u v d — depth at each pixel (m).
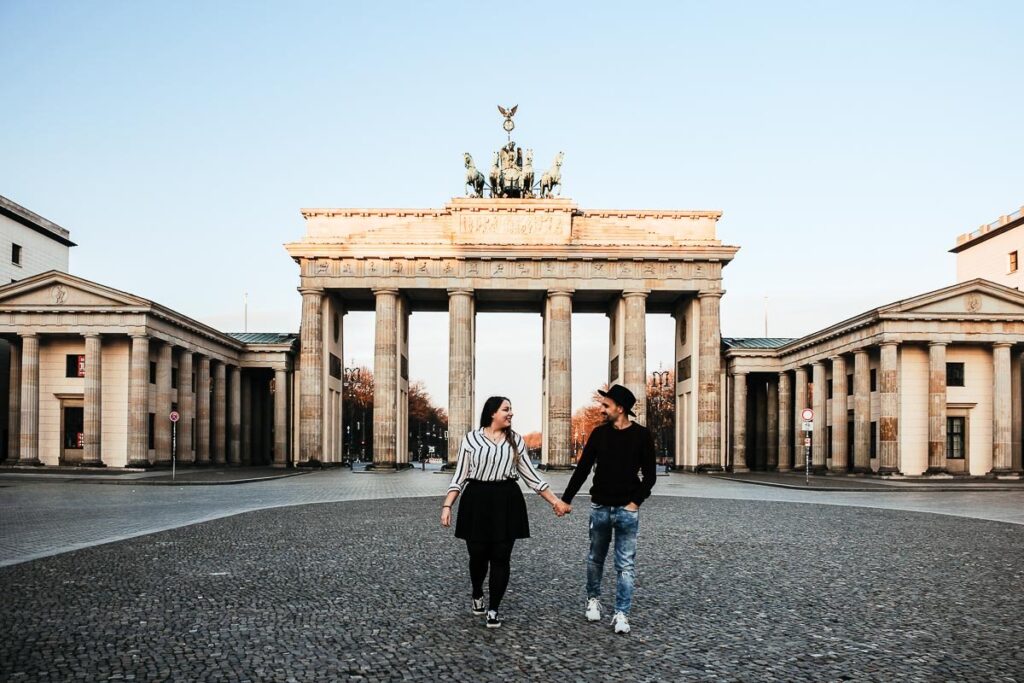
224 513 36.22
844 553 24.27
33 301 80.62
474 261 97.12
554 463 95.81
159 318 83.50
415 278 97.19
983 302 78.56
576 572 20.64
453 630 14.42
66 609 15.95
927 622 15.23
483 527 14.64
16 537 27.00
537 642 13.63
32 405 80.31
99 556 22.75
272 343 106.12
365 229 98.69
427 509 39.38
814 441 94.44
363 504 42.56
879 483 68.62
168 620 15.07
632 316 97.06
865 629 14.67
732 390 106.50
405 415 105.88
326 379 98.81
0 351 92.00
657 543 26.50
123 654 12.77
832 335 89.25
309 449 96.06
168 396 86.00
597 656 12.80
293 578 19.53
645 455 14.44
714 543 26.55
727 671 12.08
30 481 60.12
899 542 26.98
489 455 14.72
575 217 98.81
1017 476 77.50
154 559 22.31
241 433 108.88
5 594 17.39
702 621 15.22
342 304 107.69
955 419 81.81
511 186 101.75
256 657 12.66
